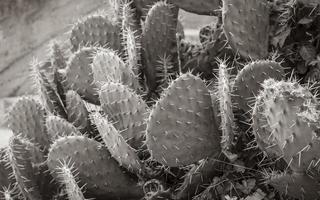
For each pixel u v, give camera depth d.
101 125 2.25
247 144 2.28
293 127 2.01
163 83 2.66
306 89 2.08
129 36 2.47
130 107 2.34
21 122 2.60
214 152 2.25
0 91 5.33
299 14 2.46
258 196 2.22
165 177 2.40
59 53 2.78
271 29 2.49
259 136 2.13
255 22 2.38
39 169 2.42
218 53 2.62
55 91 2.67
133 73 2.46
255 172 2.30
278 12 2.52
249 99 2.27
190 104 2.19
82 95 2.63
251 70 2.26
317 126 2.01
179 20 3.06
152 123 2.19
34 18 5.46
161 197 2.30
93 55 2.58
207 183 2.33
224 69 2.14
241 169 2.27
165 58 2.65
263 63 2.26
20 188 2.35
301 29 2.48
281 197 2.22
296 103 2.02
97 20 2.70
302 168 2.05
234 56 2.51
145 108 2.36
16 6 5.42
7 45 5.42
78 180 2.33
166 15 2.61
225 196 2.20
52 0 5.46
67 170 2.19
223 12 2.37
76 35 2.71
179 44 2.80
